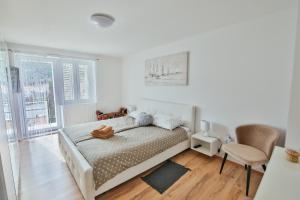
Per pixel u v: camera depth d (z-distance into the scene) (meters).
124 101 5.04
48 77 3.80
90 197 1.56
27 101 3.53
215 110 2.69
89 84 4.51
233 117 2.47
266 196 0.91
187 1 1.68
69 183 2.03
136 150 2.02
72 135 2.45
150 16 2.03
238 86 2.38
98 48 3.77
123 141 2.21
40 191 1.88
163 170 2.30
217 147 2.63
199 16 2.05
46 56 3.68
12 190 1.52
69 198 1.77
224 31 2.46
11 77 3.11
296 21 1.68
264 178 1.09
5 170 1.23
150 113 3.55
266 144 1.98
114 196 1.77
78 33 2.65
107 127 2.47
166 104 3.41
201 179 2.09
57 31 2.55
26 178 2.12
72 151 1.99
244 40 2.26
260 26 2.10
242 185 1.97
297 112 1.63
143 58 4.08
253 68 2.21
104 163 1.69
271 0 1.67
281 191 0.95
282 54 1.95
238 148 2.05
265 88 2.12
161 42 3.26
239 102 2.39
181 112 3.11
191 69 2.99
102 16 1.95
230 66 2.44
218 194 1.81
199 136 2.72
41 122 3.76
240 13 1.98
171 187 1.93
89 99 4.54
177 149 2.67
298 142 1.64
